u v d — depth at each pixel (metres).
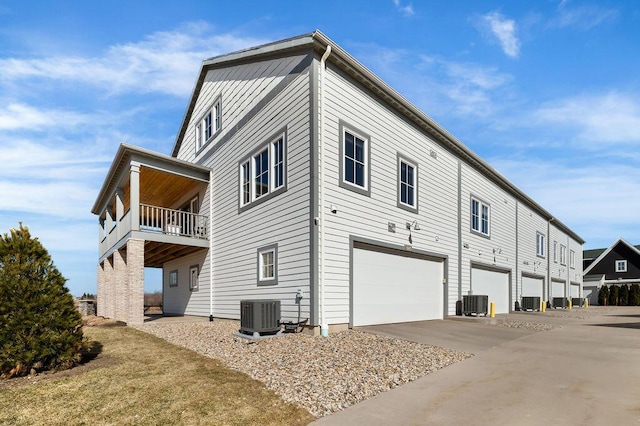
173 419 4.11
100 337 9.45
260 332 8.78
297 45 9.93
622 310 25.31
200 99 16.97
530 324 12.80
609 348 8.12
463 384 5.41
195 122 17.53
